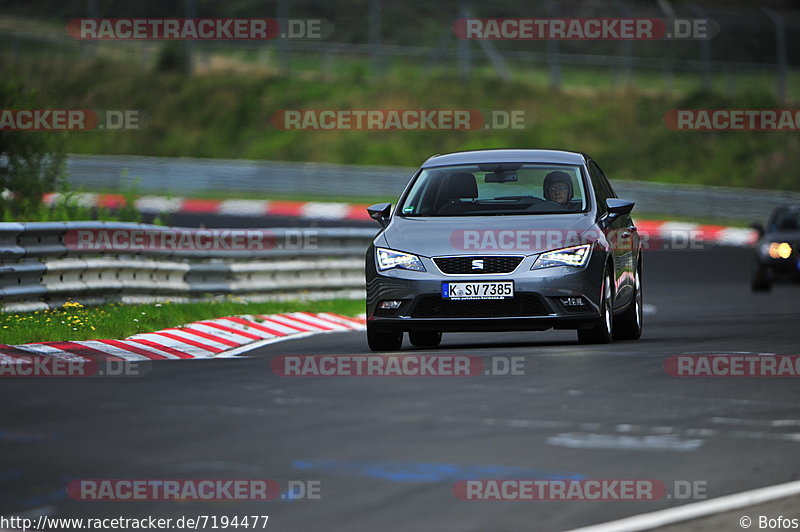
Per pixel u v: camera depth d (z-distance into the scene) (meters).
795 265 81.19
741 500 19.39
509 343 44.12
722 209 143.75
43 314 45.97
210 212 138.38
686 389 30.81
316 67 193.88
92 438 23.88
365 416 26.59
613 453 22.84
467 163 43.75
